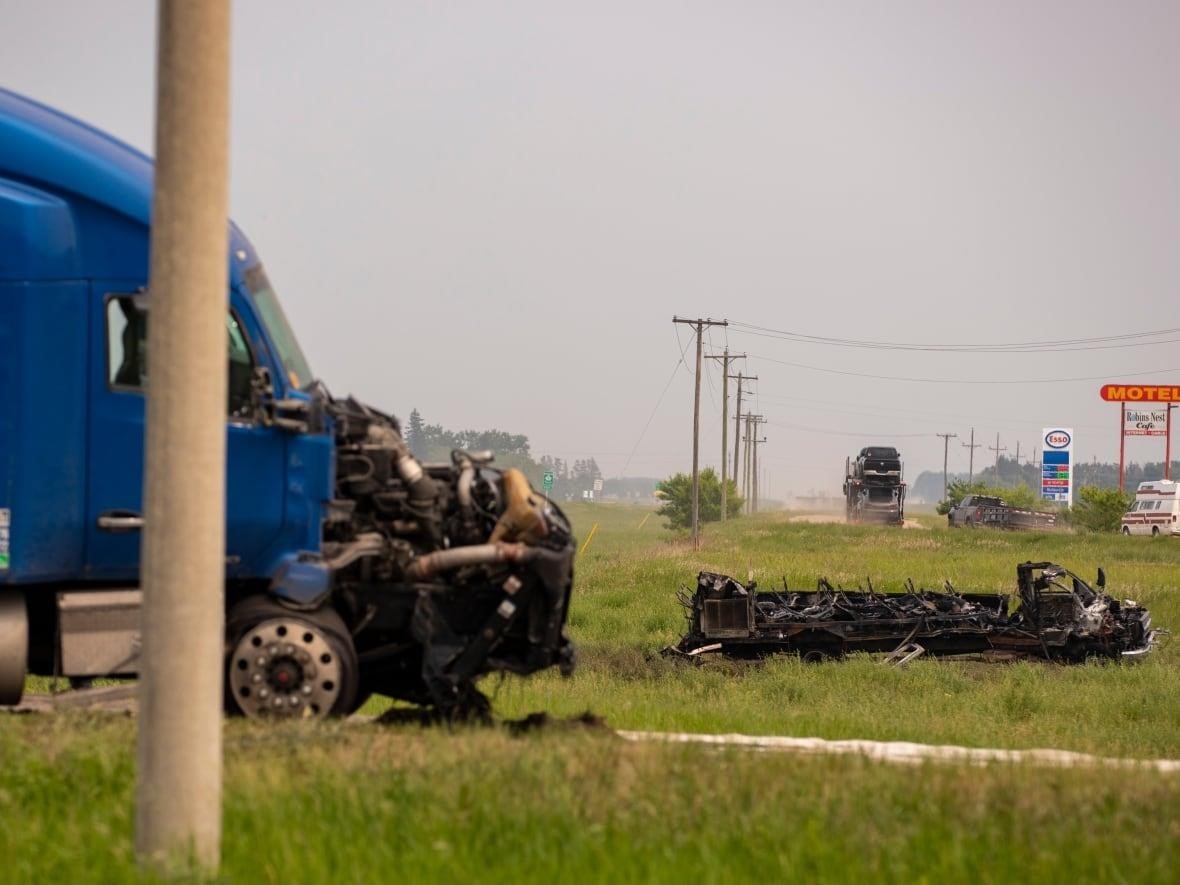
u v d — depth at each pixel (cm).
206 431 1672
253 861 1716
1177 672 6178
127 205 2680
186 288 1655
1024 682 5628
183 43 1652
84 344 2652
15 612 2684
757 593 7100
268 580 2814
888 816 1953
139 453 2680
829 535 18025
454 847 1772
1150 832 1948
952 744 3547
